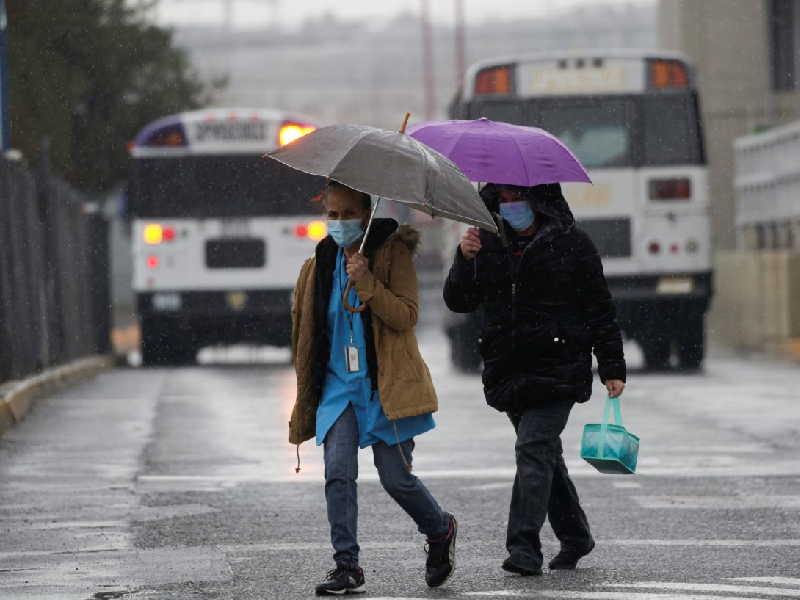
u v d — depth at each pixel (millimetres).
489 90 67875
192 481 35125
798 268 89312
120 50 99000
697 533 27938
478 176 23031
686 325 70125
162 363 82938
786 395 57156
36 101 86375
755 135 101125
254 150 80812
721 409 51625
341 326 21984
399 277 21891
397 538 27484
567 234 23250
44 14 88500
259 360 90375
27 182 58438
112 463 38344
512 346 23297
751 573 23828
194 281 80875
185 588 22703
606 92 68125
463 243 23438
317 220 81000
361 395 21906
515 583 22953
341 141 21234
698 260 68312
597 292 23359
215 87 108000
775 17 117500
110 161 101562
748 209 103250
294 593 22281
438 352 94812
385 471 21938
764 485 34219
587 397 23438
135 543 26922
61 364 67812
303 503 31797
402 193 20594
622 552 25891
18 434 45062
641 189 68188
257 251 81000
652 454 39750
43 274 62594
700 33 118125
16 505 31469
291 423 22406
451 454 39969
